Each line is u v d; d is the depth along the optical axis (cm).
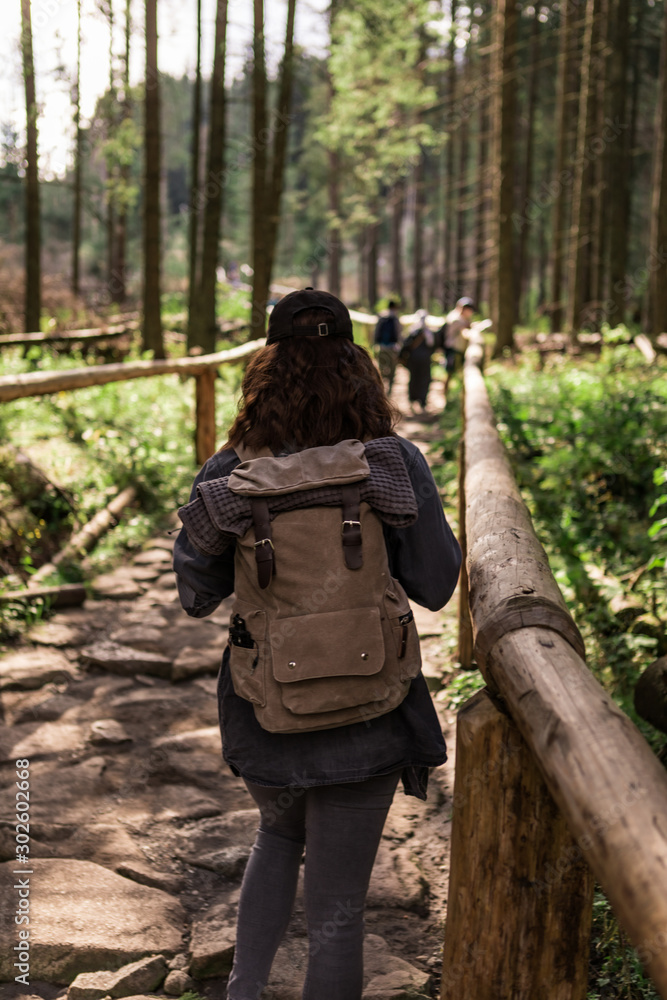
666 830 93
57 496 630
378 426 170
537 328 2441
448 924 150
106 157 1800
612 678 364
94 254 4053
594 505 586
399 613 159
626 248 1597
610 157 1599
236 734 166
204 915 248
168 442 854
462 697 373
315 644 154
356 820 165
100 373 636
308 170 3662
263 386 168
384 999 213
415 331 1226
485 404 485
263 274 1608
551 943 143
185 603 170
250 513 157
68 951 230
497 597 151
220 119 1511
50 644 445
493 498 231
